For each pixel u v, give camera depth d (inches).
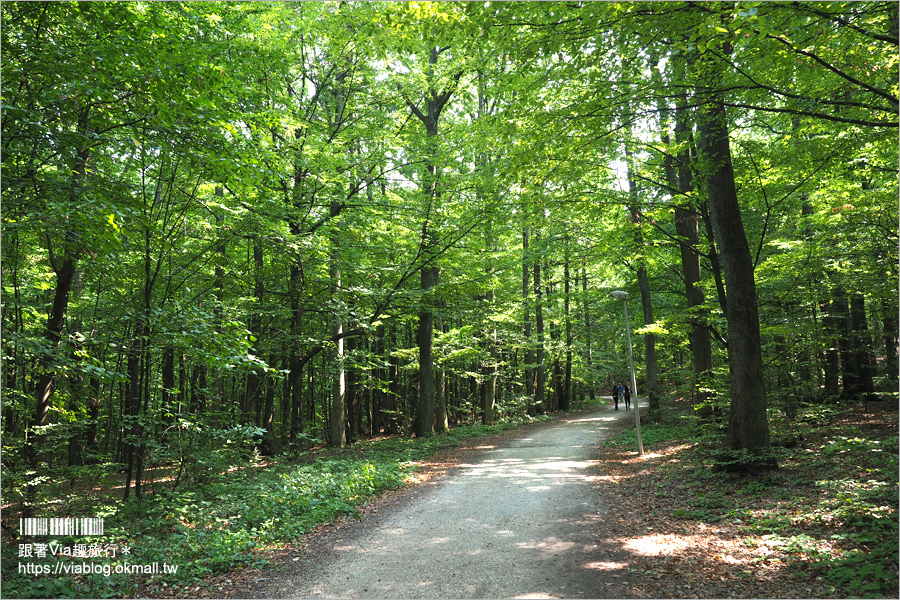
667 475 376.2
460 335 775.1
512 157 321.7
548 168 345.1
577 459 502.3
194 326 295.4
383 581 214.4
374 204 599.8
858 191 416.2
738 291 345.4
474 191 681.0
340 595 202.7
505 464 492.7
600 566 216.7
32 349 218.4
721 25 202.4
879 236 416.2
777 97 295.6
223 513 309.4
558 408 1201.4
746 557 208.5
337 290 599.5
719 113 331.0
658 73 289.1
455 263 701.9
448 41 263.3
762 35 202.4
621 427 754.2
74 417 346.3
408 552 248.5
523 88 296.4
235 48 386.3
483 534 270.7
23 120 214.8
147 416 345.1
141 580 220.7
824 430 423.5
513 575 213.2
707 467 366.3
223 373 586.6
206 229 455.8
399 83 624.7
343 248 577.9
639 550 231.5
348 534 282.4
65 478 329.7
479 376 868.6
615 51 265.6
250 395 602.2
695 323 468.8
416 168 627.2
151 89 251.3
